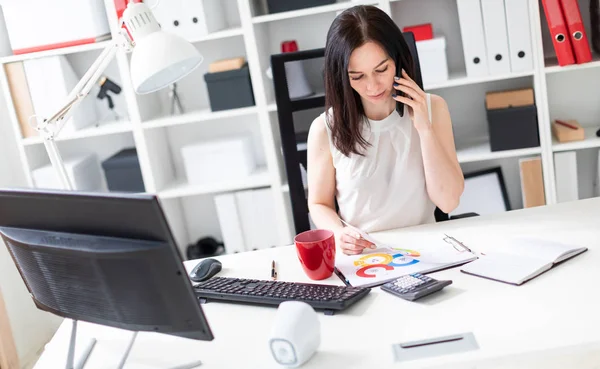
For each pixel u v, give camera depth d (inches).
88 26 120.5
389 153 79.1
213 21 123.3
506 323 52.3
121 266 49.9
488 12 114.4
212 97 124.1
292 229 131.9
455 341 51.0
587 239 64.8
